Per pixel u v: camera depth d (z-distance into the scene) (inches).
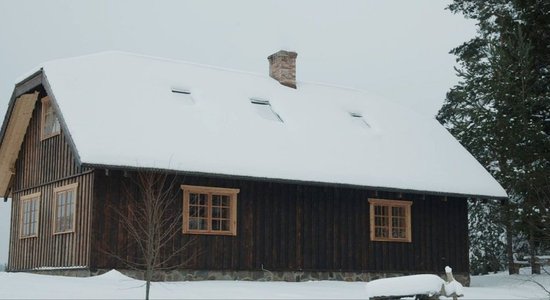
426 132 1081.4
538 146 1047.0
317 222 865.5
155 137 764.0
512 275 1125.7
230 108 900.0
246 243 807.1
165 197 734.5
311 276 849.5
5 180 963.3
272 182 810.8
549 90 1075.9
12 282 618.8
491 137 1147.9
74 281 641.0
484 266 1488.7
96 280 655.8
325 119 986.1
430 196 968.9
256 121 896.3
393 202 929.5
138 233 735.7
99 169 727.7
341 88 1130.7
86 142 704.4
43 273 815.7
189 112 847.7
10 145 938.7
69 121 727.7
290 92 1029.8
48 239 819.4
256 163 799.7
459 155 1046.4
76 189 762.8
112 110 778.2
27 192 904.9
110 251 722.2
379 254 909.8
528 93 1080.8
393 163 938.1
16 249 909.8
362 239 899.4
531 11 1053.2
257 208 820.6
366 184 863.7
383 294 534.3
